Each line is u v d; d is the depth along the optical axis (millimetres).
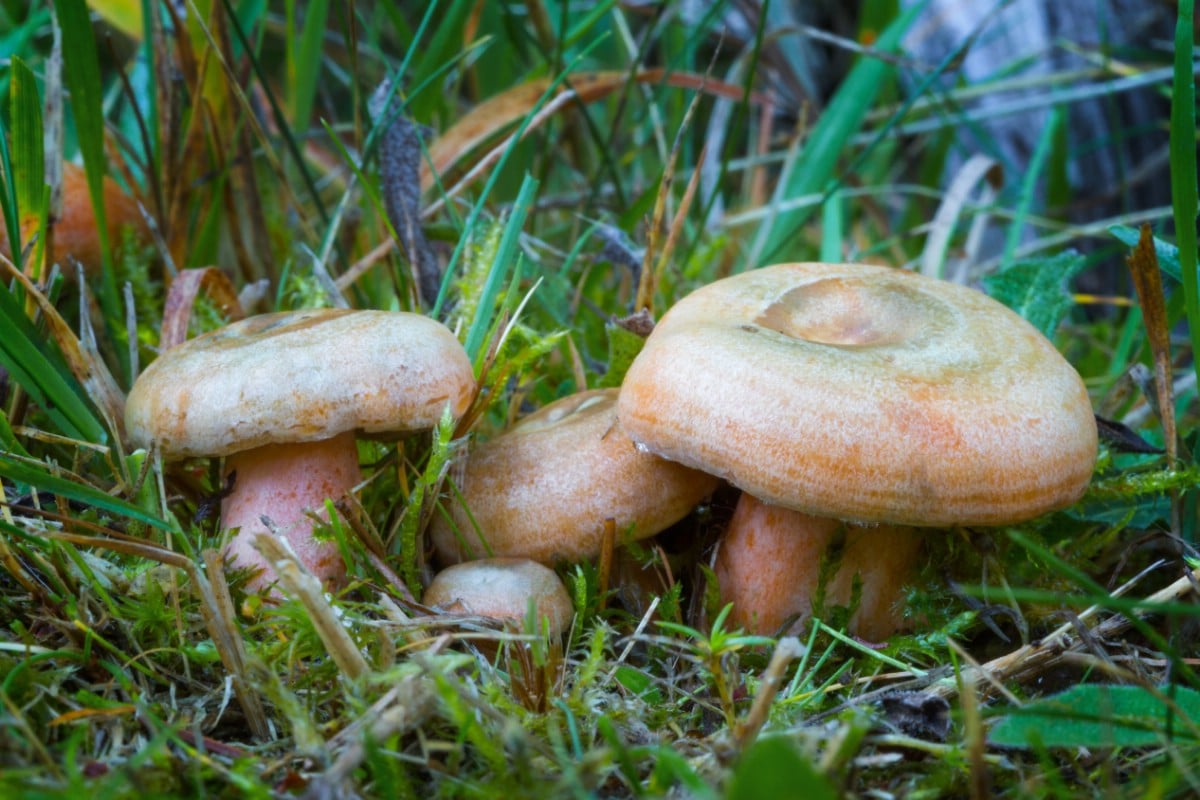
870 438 242
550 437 281
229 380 252
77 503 274
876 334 272
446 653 245
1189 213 255
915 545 277
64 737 224
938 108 484
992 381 251
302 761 224
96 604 247
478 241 339
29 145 284
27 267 297
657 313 359
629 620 275
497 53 449
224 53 347
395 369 257
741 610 275
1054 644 251
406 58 332
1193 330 259
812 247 556
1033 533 281
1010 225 530
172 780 216
